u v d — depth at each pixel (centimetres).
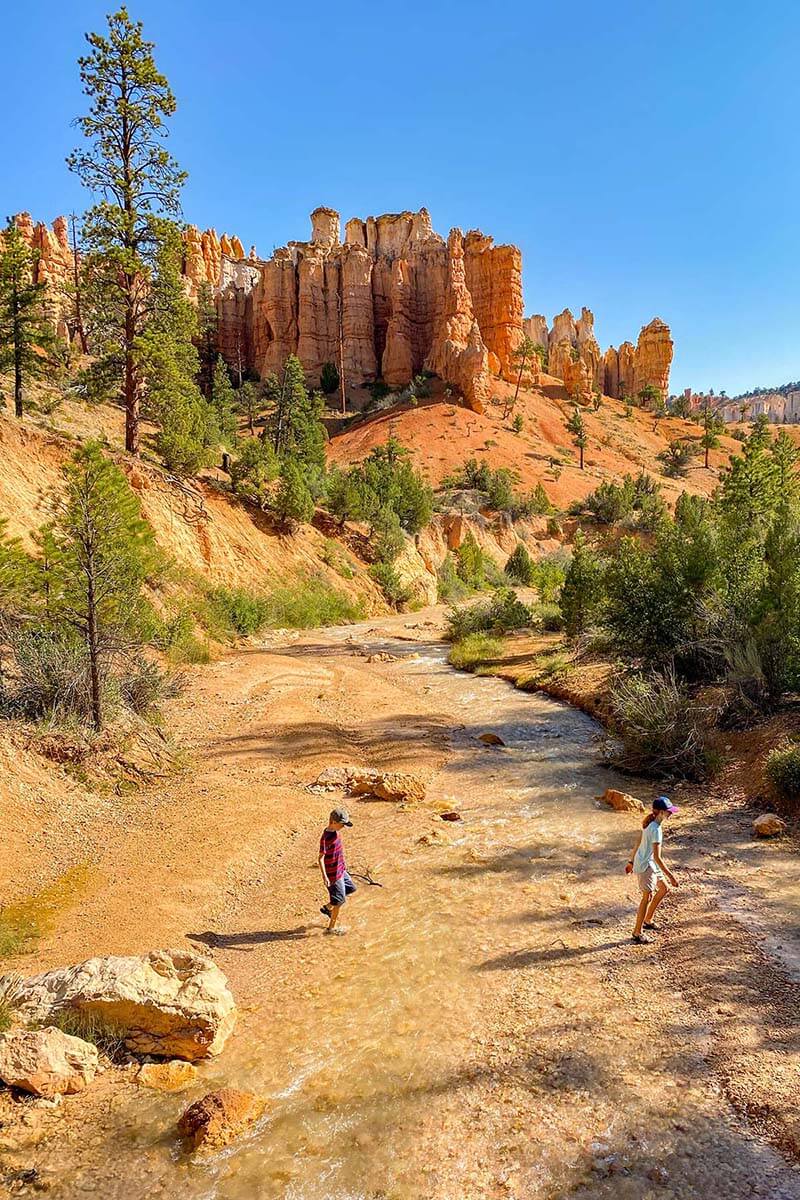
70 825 932
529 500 8394
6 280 2939
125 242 2977
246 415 9925
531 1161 426
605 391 16725
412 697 1941
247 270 14025
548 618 3002
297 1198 411
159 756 1220
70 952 666
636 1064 506
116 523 1252
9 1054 504
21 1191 417
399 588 4569
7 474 2103
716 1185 399
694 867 843
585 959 655
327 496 4925
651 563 1677
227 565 3172
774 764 1008
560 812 1058
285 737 1441
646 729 1244
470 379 11375
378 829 1021
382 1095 493
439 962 664
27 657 1181
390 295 13162
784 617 1263
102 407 3894
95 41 2745
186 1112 472
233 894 829
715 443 12325
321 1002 612
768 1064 495
